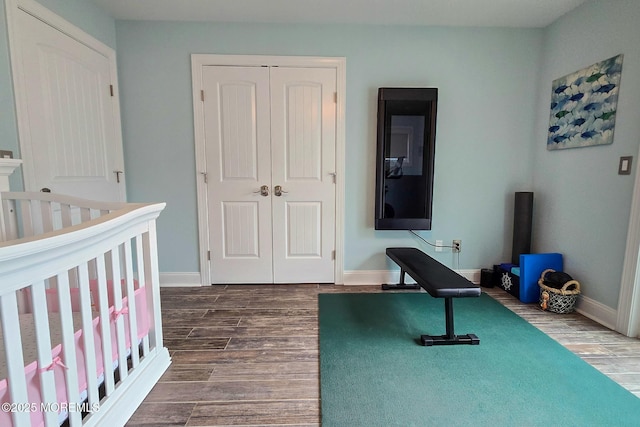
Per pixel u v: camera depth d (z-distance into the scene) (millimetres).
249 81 2939
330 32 2922
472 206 3176
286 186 3068
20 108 1870
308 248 3160
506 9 2637
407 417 1448
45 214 1711
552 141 2865
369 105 3012
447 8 2621
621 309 2203
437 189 3148
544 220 2992
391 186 3061
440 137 3088
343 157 3051
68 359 1098
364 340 2121
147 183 3025
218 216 3088
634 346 2039
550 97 2893
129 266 1507
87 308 1190
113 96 2805
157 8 2625
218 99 2949
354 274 3205
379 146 2969
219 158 3020
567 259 2707
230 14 2732
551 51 2877
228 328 2293
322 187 3086
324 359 1903
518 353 1961
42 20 2020
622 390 1621
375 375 1750
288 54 2928
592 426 1396
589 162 2477
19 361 930
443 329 2270
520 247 3059
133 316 1538
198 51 2893
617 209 2242
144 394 1573
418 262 2531
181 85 2924
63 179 2215
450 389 1633
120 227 1370
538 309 2613
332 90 2980
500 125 3088
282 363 1869
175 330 2264
